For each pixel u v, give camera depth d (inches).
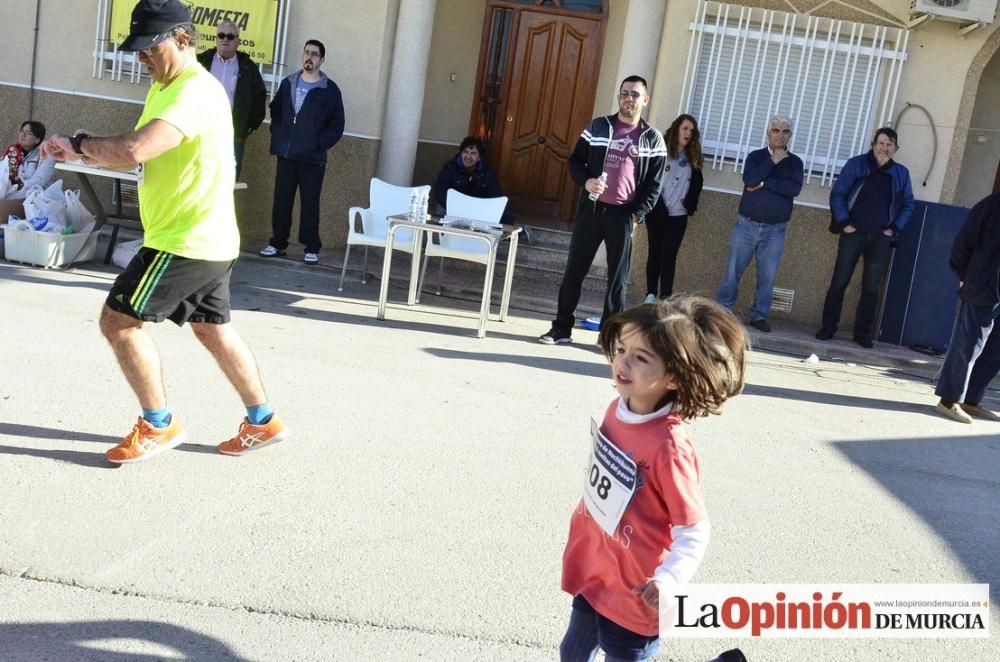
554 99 456.1
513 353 288.2
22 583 132.5
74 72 408.8
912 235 362.9
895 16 367.6
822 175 377.4
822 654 137.9
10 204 337.4
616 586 99.3
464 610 137.9
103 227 398.9
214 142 165.9
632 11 378.6
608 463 99.0
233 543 149.5
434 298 354.9
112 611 128.5
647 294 365.4
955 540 184.7
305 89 369.4
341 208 409.7
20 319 254.5
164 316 167.5
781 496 196.9
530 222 434.9
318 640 127.0
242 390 180.4
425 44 404.2
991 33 363.9
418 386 240.2
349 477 178.9
